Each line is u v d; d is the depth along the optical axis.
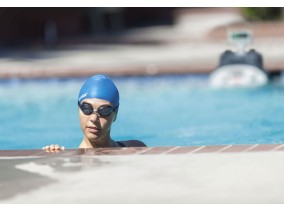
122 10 26.66
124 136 9.22
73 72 13.70
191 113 10.62
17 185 5.01
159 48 19.31
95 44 20.91
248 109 10.70
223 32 21.48
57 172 5.33
